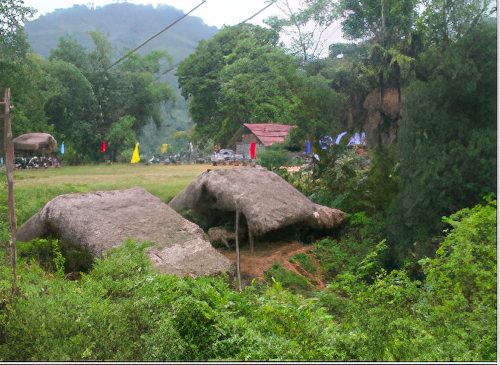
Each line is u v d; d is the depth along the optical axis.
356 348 3.31
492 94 5.65
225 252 6.66
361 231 6.54
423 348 3.21
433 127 6.04
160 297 3.74
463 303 3.67
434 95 6.07
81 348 3.12
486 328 3.30
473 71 5.71
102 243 5.46
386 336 3.38
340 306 4.31
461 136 5.73
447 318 3.62
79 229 5.73
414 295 4.16
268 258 6.25
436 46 6.76
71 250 5.59
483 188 5.30
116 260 4.79
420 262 4.57
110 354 3.15
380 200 6.88
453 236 4.23
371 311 3.79
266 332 3.49
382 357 3.14
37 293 3.92
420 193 5.88
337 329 3.69
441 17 6.70
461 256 3.92
